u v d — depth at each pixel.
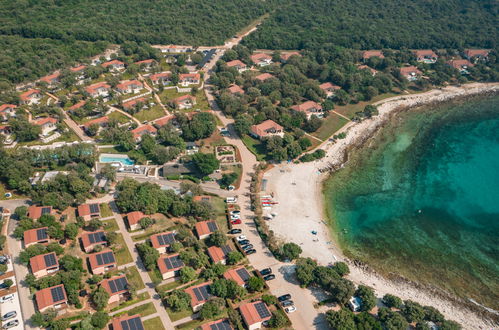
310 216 152.88
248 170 175.38
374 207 161.12
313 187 170.12
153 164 175.25
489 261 136.12
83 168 159.25
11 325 98.62
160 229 135.25
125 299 109.62
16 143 178.62
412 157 196.62
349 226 150.12
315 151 193.75
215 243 128.50
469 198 167.88
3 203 144.00
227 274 116.62
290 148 183.00
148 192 143.00
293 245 128.12
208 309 103.12
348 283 113.12
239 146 191.75
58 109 196.00
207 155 166.50
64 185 147.75
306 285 118.44
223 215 146.88
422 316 106.38
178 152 176.75
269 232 138.38
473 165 190.62
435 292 122.81
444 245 142.62
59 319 101.25
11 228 131.88
